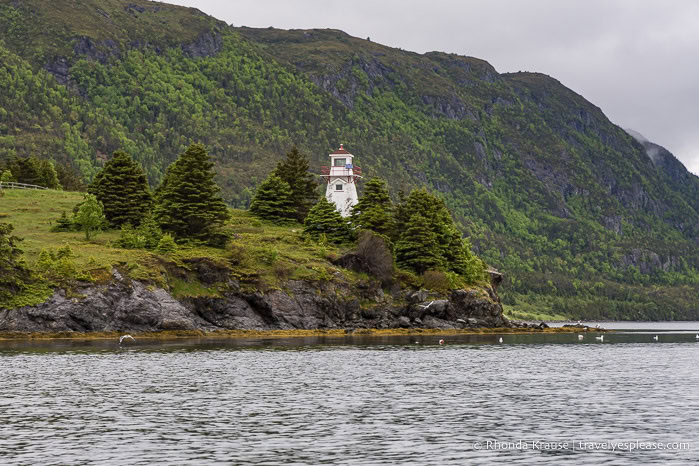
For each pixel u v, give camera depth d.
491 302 189.88
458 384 87.06
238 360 107.81
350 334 161.50
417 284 178.25
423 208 196.25
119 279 143.12
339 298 164.50
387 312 171.50
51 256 146.12
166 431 59.94
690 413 68.75
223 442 56.44
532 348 143.88
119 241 163.12
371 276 174.38
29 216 186.38
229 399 74.56
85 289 139.50
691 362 119.19
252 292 156.38
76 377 87.81
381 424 63.03
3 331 132.12
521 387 85.19
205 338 144.50
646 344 172.38
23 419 63.78
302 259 169.88
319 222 189.62
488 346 144.62
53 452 53.19
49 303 136.12
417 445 55.78
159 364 101.44
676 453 53.78
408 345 139.50
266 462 51.06
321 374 94.12
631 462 51.41
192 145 176.12
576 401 75.12
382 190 198.50
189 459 51.69
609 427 62.31
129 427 61.22
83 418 64.50
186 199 174.00
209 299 152.25
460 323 181.25
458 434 59.44
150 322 143.00
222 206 174.12
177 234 172.25
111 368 96.25
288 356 114.56
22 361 101.69
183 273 153.00
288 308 158.88
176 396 75.94
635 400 76.12
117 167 186.88
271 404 72.00
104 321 139.12
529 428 61.75
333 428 61.38
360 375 93.81
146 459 51.59
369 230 180.00
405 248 183.62
